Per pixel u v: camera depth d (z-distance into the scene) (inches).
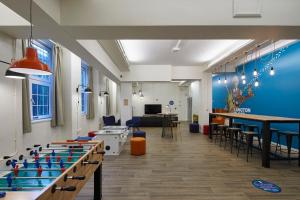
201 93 372.5
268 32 118.0
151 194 122.5
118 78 324.8
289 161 189.6
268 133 173.5
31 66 71.0
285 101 239.6
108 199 116.7
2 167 103.4
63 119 199.8
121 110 387.2
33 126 161.5
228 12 107.7
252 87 306.7
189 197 118.4
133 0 107.9
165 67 352.5
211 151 232.2
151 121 493.4
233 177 149.8
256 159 197.8
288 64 235.0
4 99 117.6
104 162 187.8
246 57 304.0
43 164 82.8
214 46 233.8
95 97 311.7
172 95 662.5
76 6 106.7
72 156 94.3
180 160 195.0
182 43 222.2
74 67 213.5
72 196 75.3
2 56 116.2
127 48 241.6
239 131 245.4
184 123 574.6
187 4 108.0
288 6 108.1
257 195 121.0
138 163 185.2
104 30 113.7
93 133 235.3
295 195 121.1
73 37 124.4
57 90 188.7
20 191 55.1
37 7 86.4
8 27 108.8
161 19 107.6
